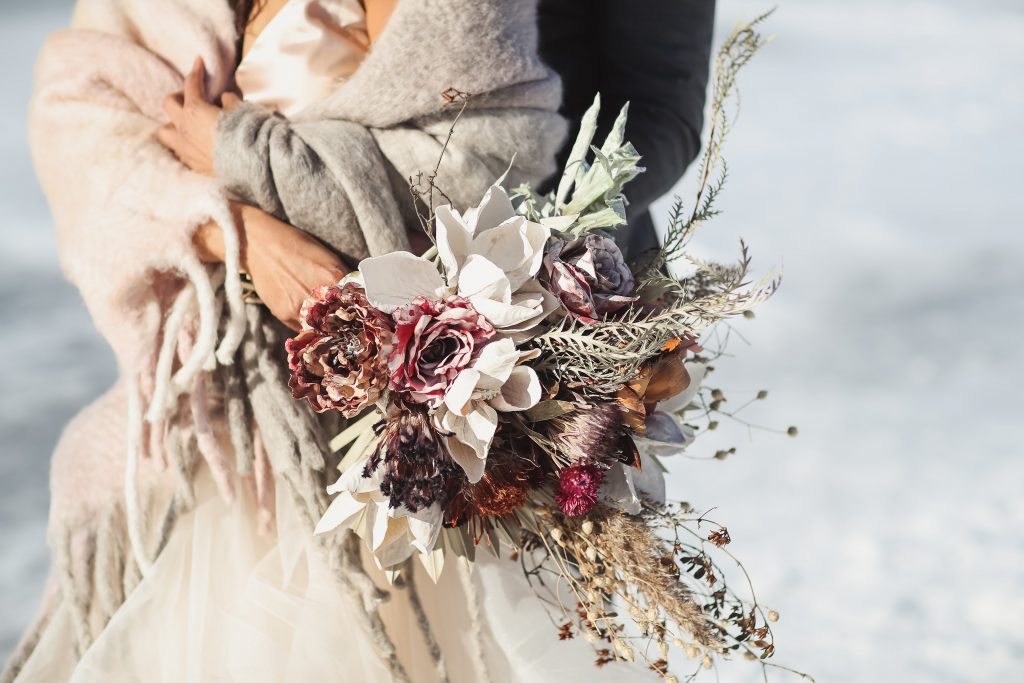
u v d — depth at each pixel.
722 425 3.54
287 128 1.20
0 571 2.58
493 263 1.04
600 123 1.52
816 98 7.76
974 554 2.80
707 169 1.15
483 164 1.23
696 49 1.59
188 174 1.23
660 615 1.14
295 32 1.30
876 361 4.13
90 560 1.29
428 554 1.07
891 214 5.71
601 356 1.03
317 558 1.19
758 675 2.19
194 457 1.26
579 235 1.10
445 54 1.20
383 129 1.23
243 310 1.19
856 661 2.32
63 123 1.28
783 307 4.60
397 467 1.00
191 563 1.25
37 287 4.52
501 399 1.01
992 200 5.98
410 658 1.26
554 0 1.54
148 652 1.21
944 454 3.38
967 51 8.99
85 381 3.71
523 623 1.27
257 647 1.17
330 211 1.17
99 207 1.24
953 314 4.59
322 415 1.22
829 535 2.87
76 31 1.34
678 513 1.21
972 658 2.36
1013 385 3.92
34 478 3.04
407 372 0.98
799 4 10.05
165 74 1.32
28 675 1.28
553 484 1.12
